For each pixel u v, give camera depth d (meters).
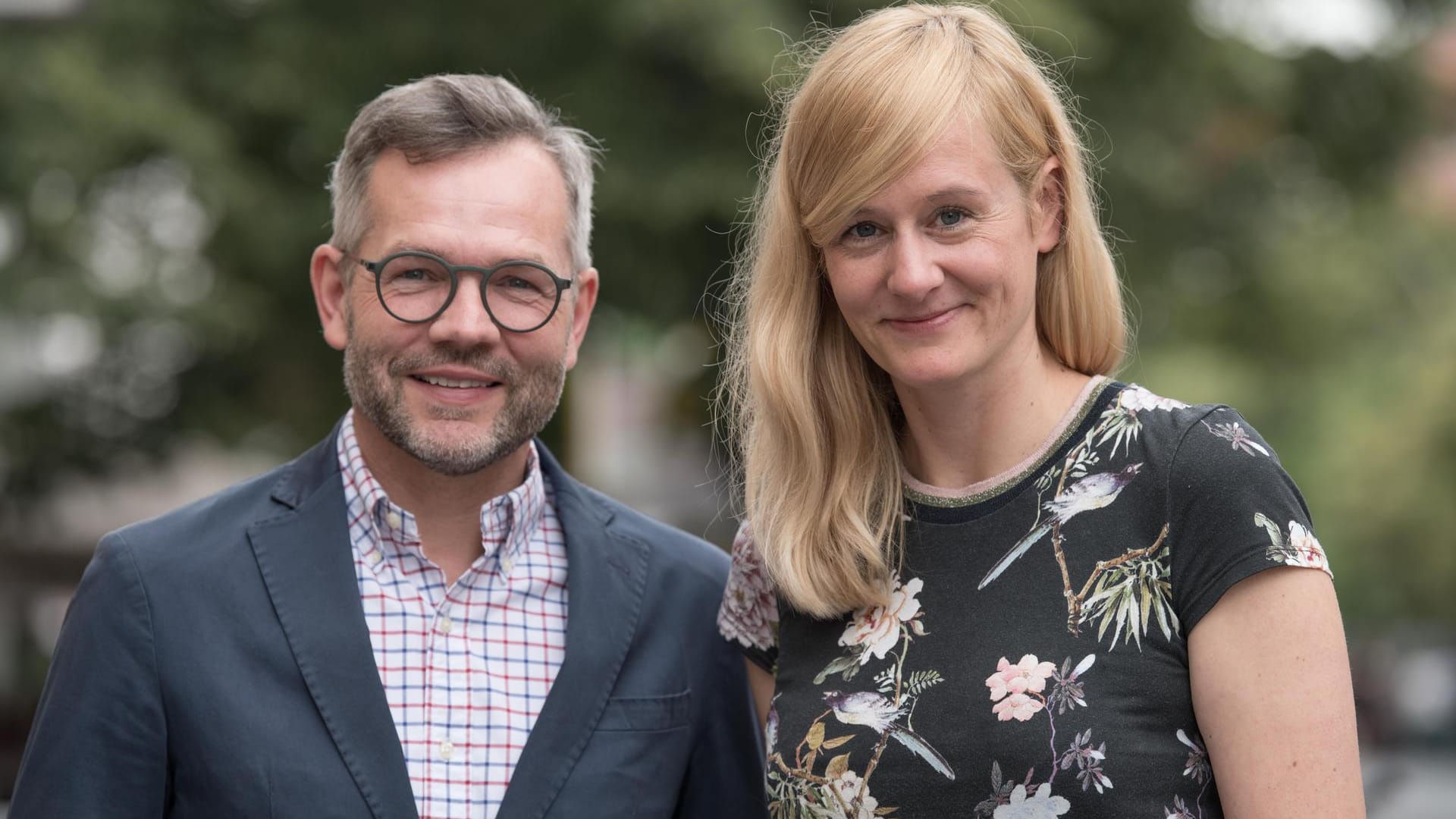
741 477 2.59
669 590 2.65
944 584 2.23
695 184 7.05
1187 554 2.06
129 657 2.32
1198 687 2.05
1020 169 2.18
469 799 2.39
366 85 7.72
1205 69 8.09
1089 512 2.15
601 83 7.21
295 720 2.32
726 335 2.67
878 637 2.26
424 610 2.47
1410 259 18.05
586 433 9.60
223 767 2.28
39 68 7.51
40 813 2.27
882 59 2.14
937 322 2.18
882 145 2.11
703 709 2.60
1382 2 9.94
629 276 7.41
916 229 2.15
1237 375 11.01
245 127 7.92
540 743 2.41
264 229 7.74
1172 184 7.97
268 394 8.66
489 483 2.51
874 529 2.33
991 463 2.28
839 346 2.39
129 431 8.95
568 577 2.56
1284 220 9.74
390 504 2.48
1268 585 2.01
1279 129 9.35
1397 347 18.69
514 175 2.47
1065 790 2.05
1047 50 7.14
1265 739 1.99
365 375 2.45
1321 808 1.96
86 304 7.66
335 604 2.41
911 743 2.16
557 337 2.49
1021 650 2.12
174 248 8.04
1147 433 2.15
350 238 2.49
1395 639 15.96
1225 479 2.05
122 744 2.29
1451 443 18.34
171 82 7.74
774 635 2.51
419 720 2.41
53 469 9.00
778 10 6.84
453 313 2.40
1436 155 18.28
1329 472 18.77
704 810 2.60
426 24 7.53
